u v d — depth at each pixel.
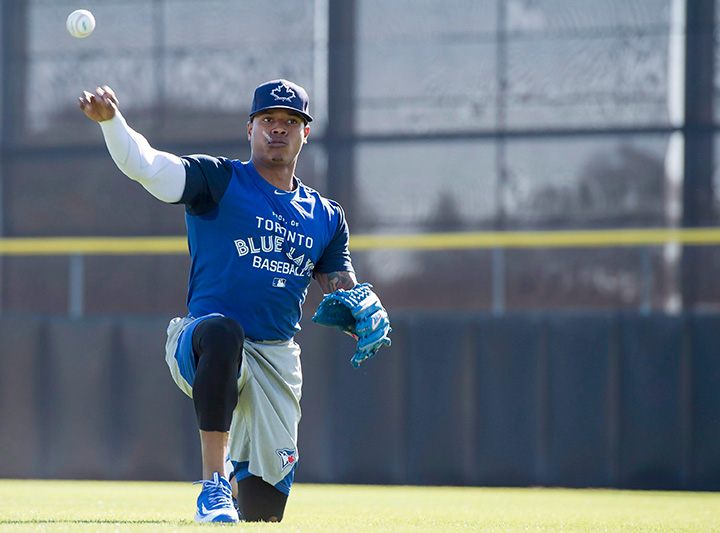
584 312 21.78
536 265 23.11
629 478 21.31
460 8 23.80
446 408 21.97
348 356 22.27
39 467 23.45
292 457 9.35
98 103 7.61
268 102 8.97
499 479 21.67
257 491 9.32
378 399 22.14
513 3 23.61
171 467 22.95
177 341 8.74
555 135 23.28
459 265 23.41
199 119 24.81
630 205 22.89
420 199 23.67
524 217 23.28
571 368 21.67
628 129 22.98
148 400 23.19
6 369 23.69
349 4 24.19
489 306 23.23
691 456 21.16
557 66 23.38
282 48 24.47
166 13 25.08
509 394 21.83
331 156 24.05
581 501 16.41
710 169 22.64
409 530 7.53
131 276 24.91
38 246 25.30
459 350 22.05
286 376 9.30
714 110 22.67
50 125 25.44
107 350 23.44
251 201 8.93
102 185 25.14
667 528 10.02
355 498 16.58
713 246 22.45
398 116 23.88
